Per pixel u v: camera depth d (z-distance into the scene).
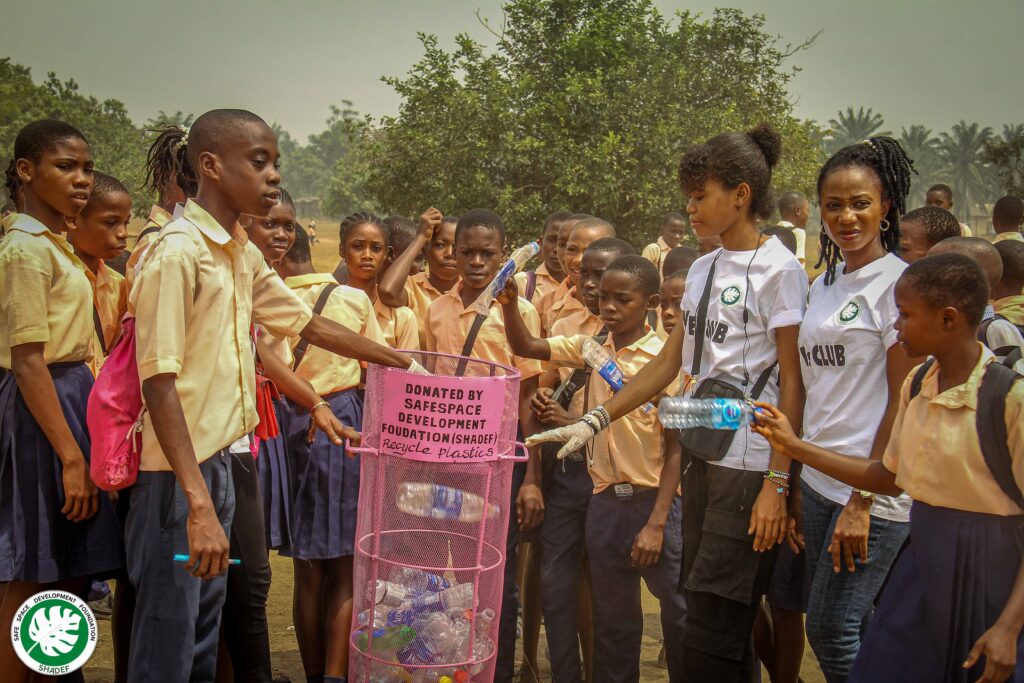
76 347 3.72
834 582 3.51
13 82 56.28
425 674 3.59
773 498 3.41
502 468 3.65
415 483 3.53
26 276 3.49
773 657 4.19
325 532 4.33
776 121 17.69
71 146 3.75
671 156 15.71
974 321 2.92
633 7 16.56
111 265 5.74
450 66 16.31
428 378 3.41
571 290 5.45
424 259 6.14
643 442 4.18
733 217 3.57
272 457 4.45
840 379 3.45
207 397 3.20
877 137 3.50
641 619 4.32
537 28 16.41
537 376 4.77
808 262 18.31
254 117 3.29
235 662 3.96
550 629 4.40
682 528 3.83
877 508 3.49
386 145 17.31
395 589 3.61
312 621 4.46
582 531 4.47
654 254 10.44
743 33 17.42
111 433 3.14
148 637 3.17
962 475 2.93
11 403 3.59
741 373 3.55
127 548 3.31
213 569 3.04
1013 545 2.93
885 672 3.16
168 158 4.07
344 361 4.58
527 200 15.42
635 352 4.39
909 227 4.98
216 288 3.20
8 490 3.54
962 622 3.00
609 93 16.08
